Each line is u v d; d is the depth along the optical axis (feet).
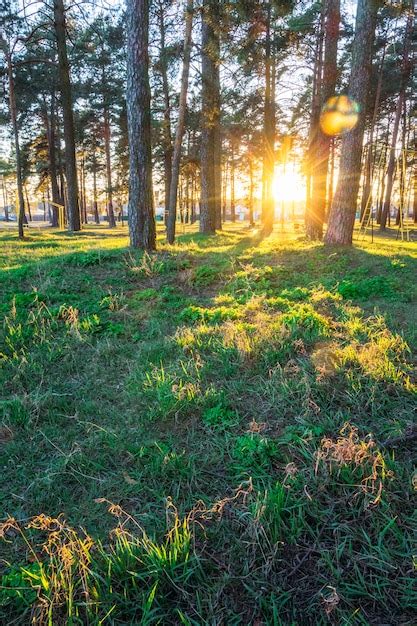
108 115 97.35
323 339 13.55
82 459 8.24
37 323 15.26
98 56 81.41
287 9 36.27
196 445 8.77
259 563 6.05
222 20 35.55
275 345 12.86
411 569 5.89
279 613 5.32
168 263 24.06
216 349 13.07
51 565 5.74
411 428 8.74
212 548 6.30
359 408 9.61
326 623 5.20
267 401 10.32
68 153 63.31
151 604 5.46
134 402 10.42
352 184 29.35
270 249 30.17
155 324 15.78
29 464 8.22
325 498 7.11
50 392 10.69
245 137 91.76
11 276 21.71
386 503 6.85
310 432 8.64
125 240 44.88
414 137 94.07
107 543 6.37
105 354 13.25
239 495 7.23
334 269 23.76
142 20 26.73
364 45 27.25
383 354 12.02
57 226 102.37
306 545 6.33
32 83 75.10
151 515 6.85
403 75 70.69
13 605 5.47
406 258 26.32
